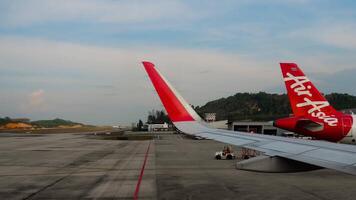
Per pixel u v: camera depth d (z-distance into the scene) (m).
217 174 23.30
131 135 116.62
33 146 56.91
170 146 56.91
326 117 24.91
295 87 25.53
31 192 17.22
